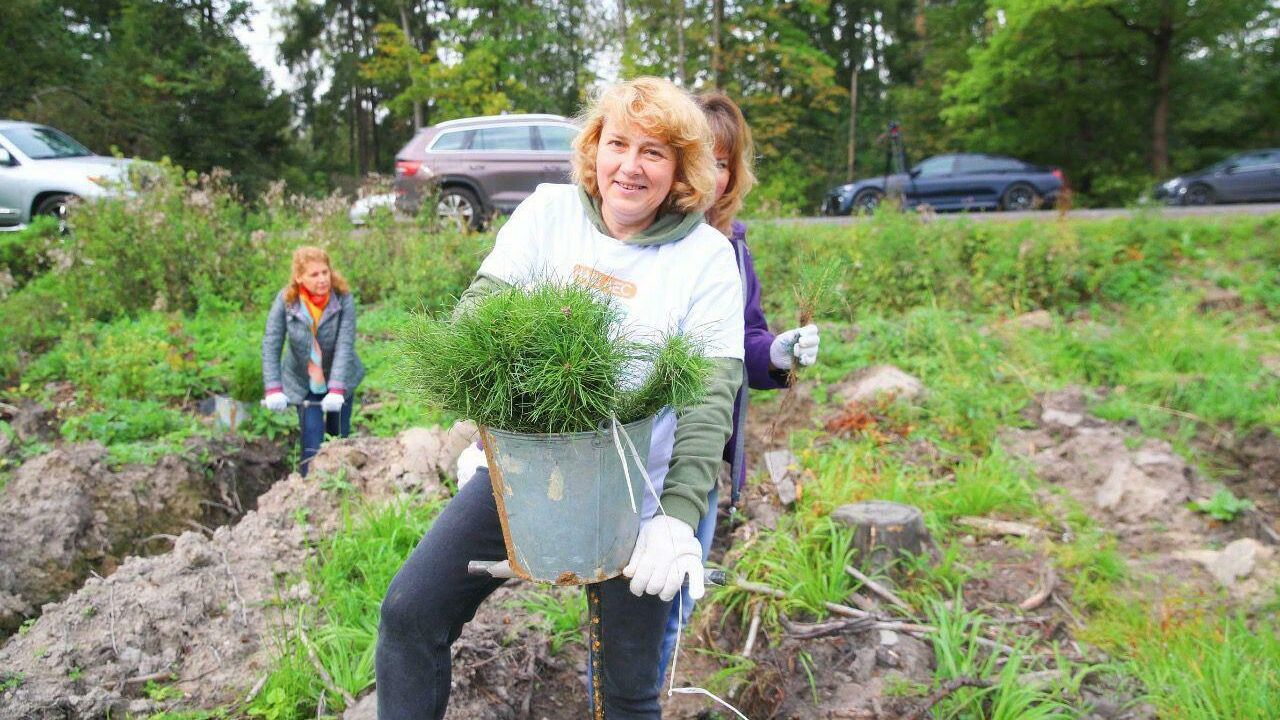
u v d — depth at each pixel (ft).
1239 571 12.98
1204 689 9.95
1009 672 10.14
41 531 14.11
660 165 6.48
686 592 7.88
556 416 5.29
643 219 6.78
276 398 17.52
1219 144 95.14
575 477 5.49
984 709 10.30
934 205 62.49
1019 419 19.45
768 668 10.73
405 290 29.07
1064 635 11.78
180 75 89.51
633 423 5.59
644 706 7.09
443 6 131.23
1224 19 82.23
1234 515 14.94
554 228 7.00
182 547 11.71
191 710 9.35
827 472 15.79
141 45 91.20
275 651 10.20
